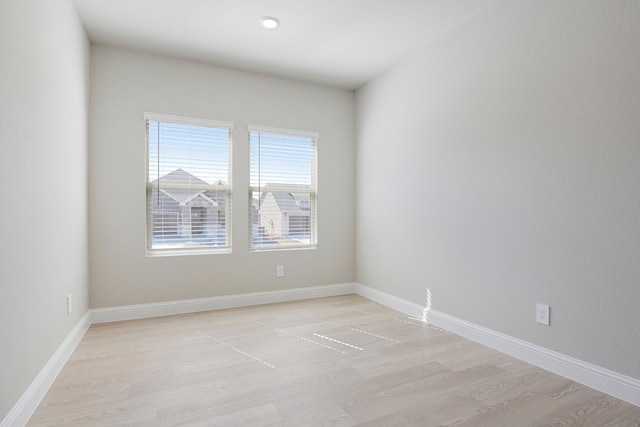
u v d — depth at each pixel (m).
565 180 1.98
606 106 1.80
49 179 1.88
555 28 2.03
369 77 3.72
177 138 3.26
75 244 2.45
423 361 2.22
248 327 2.88
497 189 2.38
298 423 1.56
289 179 3.79
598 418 1.60
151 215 3.18
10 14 1.40
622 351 1.75
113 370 2.07
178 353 2.33
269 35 2.85
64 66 2.15
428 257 3.01
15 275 1.45
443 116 2.84
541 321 2.12
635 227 1.70
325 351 2.38
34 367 1.67
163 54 3.16
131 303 3.07
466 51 2.63
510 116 2.29
